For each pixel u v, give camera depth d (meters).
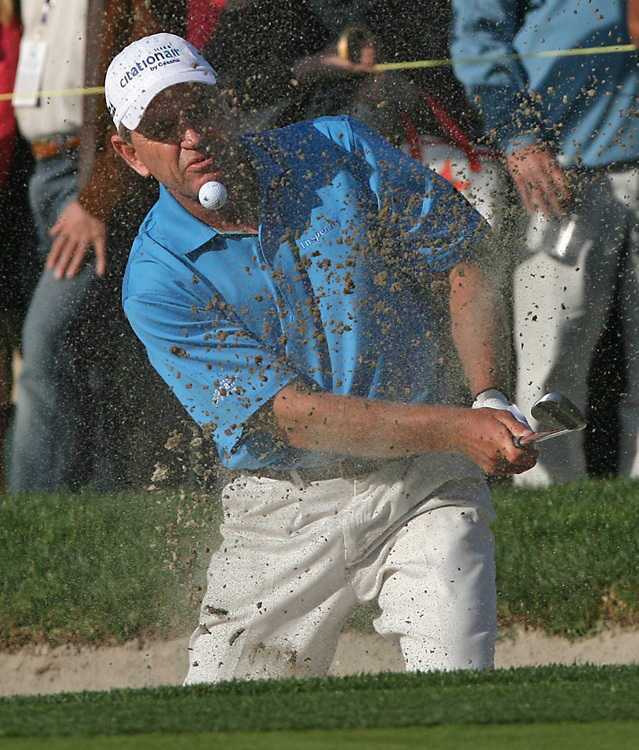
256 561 15.59
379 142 15.82
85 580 20.59
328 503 15.22
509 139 24.05
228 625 15.80
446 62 24.23
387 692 11.69
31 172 25.91
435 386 15.39
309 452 14.98
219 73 24.28
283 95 24.25
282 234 15.01
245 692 12.04
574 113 24.16
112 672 19.94
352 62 24.05
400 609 14.89
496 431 14.12
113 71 15.12
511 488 24.30
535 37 24.14
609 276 24.55
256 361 14.87
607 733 10.07
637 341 24.91
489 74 24.11
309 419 14.59
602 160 24.16
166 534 20.41
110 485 25.84
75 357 26.06
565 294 24.59
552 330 24.72
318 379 15.07
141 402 25.61
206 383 15.04
